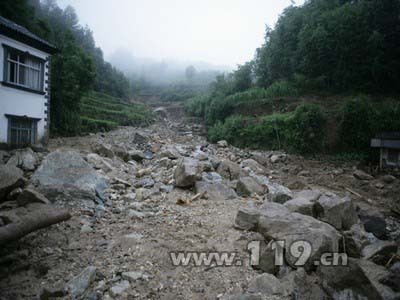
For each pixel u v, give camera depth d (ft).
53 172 22.70
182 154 45.03
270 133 67.67
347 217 20.90
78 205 20.10
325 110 65.05
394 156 48.57
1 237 11.46
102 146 37.68
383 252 15.99
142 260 13.58
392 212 29.91
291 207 19.93
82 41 164.66
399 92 77.15
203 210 21.36
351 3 88.07
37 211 14.58
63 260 13.42
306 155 59.72
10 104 38.09
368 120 57.11
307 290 11.56
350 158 55.31
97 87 135.03
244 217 17.80
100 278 12.01
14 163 26.73
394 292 11.01
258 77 104.47
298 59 86.69
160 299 10.93
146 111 127.54
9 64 38.22
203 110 112.98
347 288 11.75
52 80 58.34
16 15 53.01
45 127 44.55
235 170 34.22
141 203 22.03
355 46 76.28
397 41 79.87
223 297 10.88
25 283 11.75
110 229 17.13
